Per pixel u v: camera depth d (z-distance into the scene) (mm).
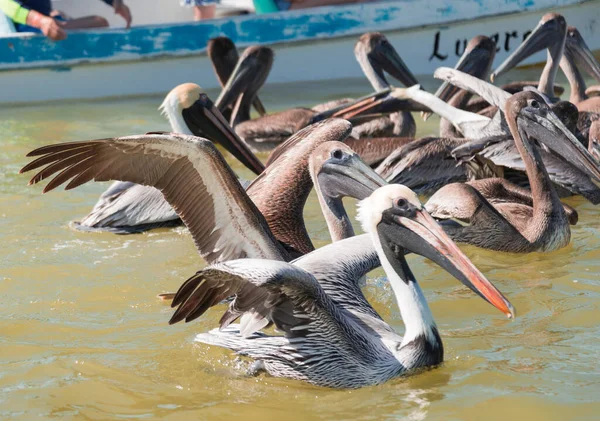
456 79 15172
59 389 8078
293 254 10055
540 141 12047
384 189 8352
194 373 8453
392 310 9844
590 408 7535
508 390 7887
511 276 10820
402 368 8156
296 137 11250
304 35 21281
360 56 18797
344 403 7820
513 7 22219
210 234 9617
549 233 11562
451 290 10320
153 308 9930
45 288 10453
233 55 19125
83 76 20469
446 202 11758
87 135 17172
